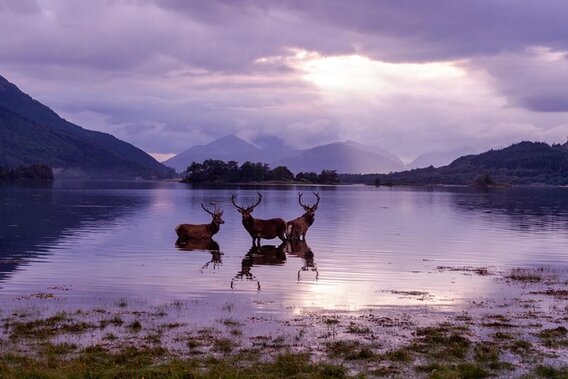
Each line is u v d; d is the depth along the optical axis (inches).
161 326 527.2
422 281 763.4
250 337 497.4
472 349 471.8
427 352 462.3
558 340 495.2
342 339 494.9
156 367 416.5
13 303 612.4
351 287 717.3
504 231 1449.3
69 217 1704.0
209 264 872.9
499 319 569.9
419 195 4298.7
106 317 556.1
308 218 1216.8
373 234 1334.9
